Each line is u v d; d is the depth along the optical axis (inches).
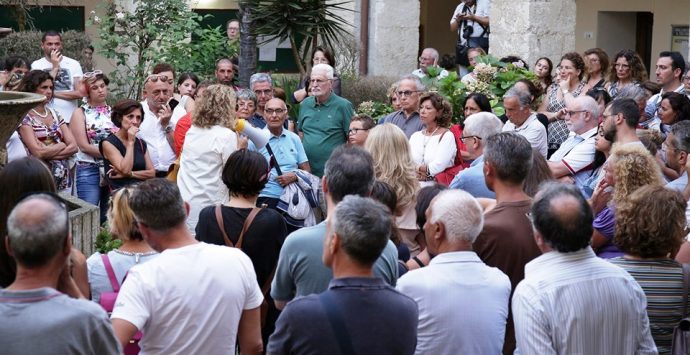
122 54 574.2
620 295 165.8
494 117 270.5
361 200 153.9
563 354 163.9
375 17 666.2
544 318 163.9
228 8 744.3
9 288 140.8
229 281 174.7
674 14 607.5
